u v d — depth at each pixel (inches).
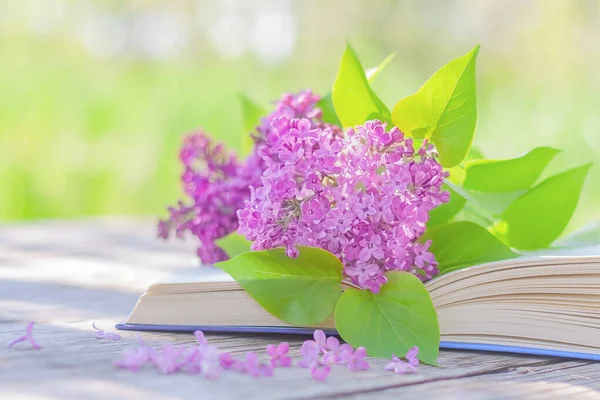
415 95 28.6
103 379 25.4
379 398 25.0
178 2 111.1
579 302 27.5
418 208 28.3
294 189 28.0
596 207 76.4
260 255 28.5
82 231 60.9
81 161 92.4
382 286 28.1
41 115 94.3
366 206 28.0
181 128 95.5
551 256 27.8
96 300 33.7
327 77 116.4
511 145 88.3
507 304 27.9
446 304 28.2
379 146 28.4
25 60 100.0
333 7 118.0
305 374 26.2
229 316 29.0
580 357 27.4
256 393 24.9
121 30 109.1
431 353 27.1
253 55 114.8
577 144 82.7
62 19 105.7
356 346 27.5
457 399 25.1
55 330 29.4
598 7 100.7
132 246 51.1
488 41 109.3
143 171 92.9
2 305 32.7
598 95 88.3
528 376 26.6
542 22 104.3
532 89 98.8
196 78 105.0
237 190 34.4
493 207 30.8
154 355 26.4
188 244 52.7
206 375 25.7
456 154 28.8
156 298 29.3
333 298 28.3
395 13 119.3
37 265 41.6
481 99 101.7
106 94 98.3
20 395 24.4
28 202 90.2
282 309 28.3
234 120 98.6
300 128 28.6
